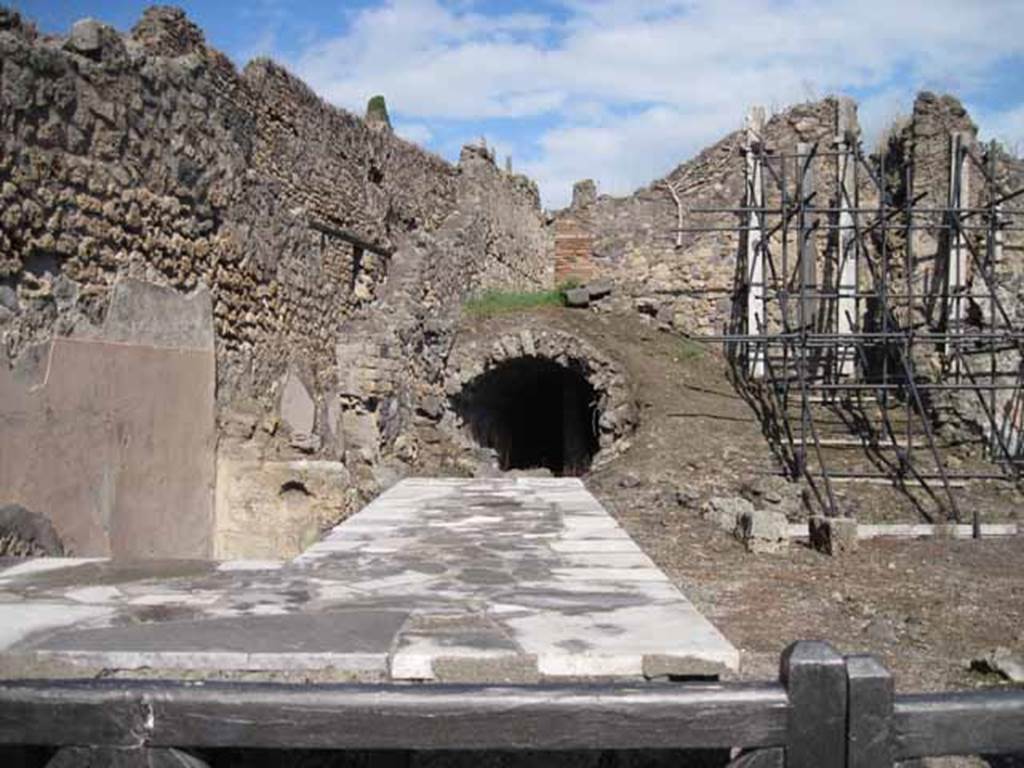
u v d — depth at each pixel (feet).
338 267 47.06
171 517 22.57
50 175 18.60
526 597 9.77
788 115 60.80
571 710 5.55
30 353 17.79
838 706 5.49
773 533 32.71
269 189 30.25
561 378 66.59
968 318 52.54
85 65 19.83
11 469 17.11
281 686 5.68
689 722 5.54
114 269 20.67
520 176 75.66
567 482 23.12
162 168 22.71
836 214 57.57
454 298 58.23
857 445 47.70
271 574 11.14
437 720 5.56
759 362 57.36
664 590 10.13
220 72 36.65
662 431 48.91
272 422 28.50
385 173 53.52
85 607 9.32
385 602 9.53
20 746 5.83
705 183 63.36
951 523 37.14
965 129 54.08
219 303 25.85
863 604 26.08
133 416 21.13
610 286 61.31
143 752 5.58
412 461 47.24
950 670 20.51
